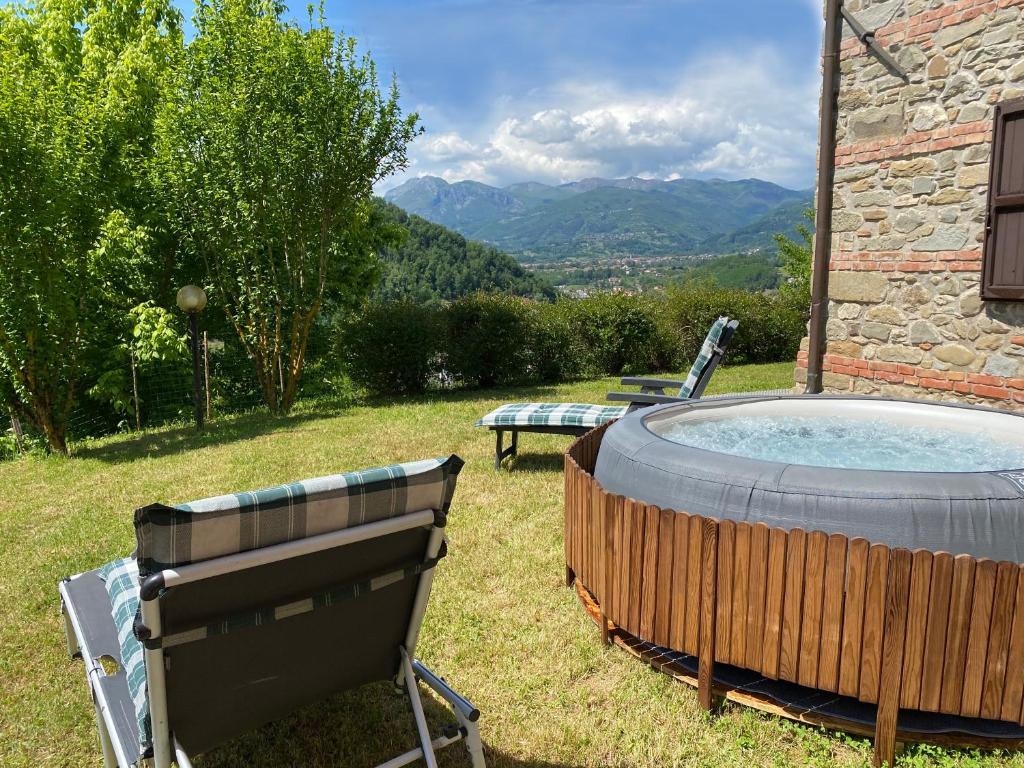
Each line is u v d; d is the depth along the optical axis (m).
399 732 2.40
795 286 18.47
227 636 1.66
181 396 13.23
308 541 1.62
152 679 1.57
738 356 14.55
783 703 2.38
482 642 2.94
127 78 12.15
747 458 2.55
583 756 2.26
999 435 3.20
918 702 2.07
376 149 10.12
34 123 7.65
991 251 5.32
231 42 9.93
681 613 2.46
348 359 11.53
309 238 10.46
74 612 2.43
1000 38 5.18
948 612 2.01
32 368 7.77
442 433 7.39
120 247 8.42
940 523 2.14
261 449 7.11
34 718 2.54
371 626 1.96
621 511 2.64
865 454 3.00
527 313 12.17
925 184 5.81
